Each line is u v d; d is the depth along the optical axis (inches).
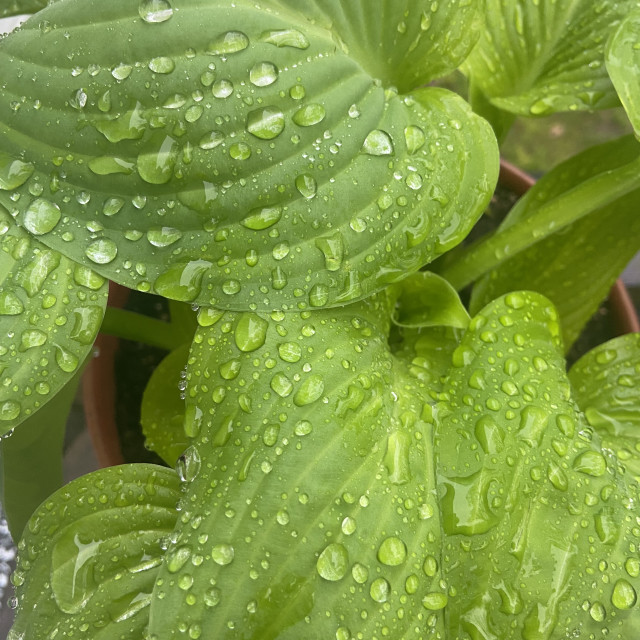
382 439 6.6
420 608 6.2
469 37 8.2
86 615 7.1
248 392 6.4
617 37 7.6
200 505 6.1
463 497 6.6
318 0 6.9
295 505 6.0
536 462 6.7
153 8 6.3
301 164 6.5
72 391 8.2
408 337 8.8
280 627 5.8
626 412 9.0
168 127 6.3
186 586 5.9
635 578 6.4
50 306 6.6
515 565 6.4
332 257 6.6
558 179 10.6
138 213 6.5
